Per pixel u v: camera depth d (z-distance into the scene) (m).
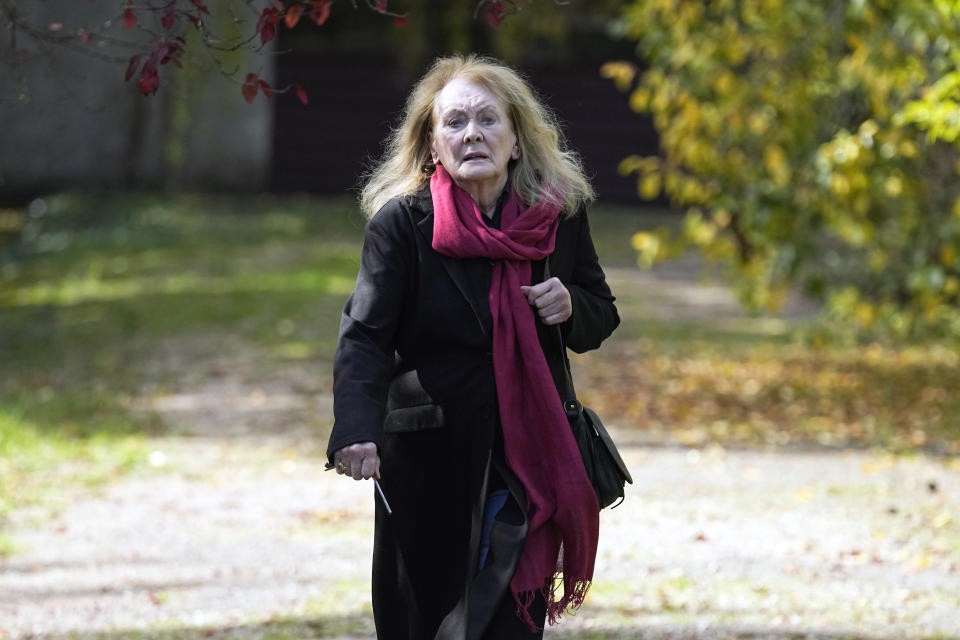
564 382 11.81
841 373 38.16
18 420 31.77
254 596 18.88
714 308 52.00
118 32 73.62
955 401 33.91
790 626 16.98
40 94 78.62
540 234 11.53
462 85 11.80
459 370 11.41
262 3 45.97
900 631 16.70
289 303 50.38
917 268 33.09
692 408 33.59
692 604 18.06
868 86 30.83
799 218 34.56
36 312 49.69
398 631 11.76
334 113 87.94
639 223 80.00
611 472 11.76
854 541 21.42
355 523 23.20
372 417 10.99
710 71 33.94
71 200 77.94
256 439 30.78
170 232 70.81
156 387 36.72
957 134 24.14
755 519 23.03
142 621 17.73
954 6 23.70
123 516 23.80
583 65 86.12
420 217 11.62
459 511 11.33
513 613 11.02
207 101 85.19
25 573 20.23
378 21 88.25
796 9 33.09
